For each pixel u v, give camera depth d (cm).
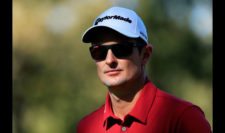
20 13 3234
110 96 984
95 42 962
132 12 982
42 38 3300
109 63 943
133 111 948
